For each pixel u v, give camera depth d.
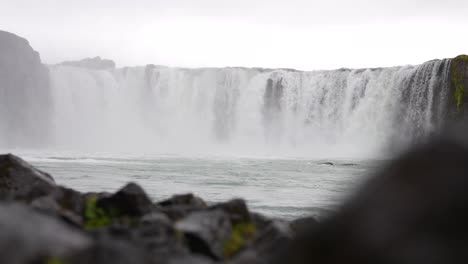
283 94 84.81
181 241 6.04
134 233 5.73
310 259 2.48
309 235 2.56
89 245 3.98
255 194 24.28
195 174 36.62
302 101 83.62
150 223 6.53
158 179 31.53
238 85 88.69
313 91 83.00
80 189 23.97
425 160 2.36
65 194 7.83
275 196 23.38
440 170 2.33
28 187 8.92
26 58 90.94
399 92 75.50
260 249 6.22
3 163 9.15
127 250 4.09
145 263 4.12
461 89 70.19
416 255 2.22
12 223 3.90
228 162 54.78
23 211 4.17
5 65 88.50
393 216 2.31
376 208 2.35
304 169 45.75
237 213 7.55
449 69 71.56
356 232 2.36
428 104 72.69
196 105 90.62
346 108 79.94
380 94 77.19
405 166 2.38
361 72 79.88
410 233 2.26
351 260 2.33
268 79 86.56
